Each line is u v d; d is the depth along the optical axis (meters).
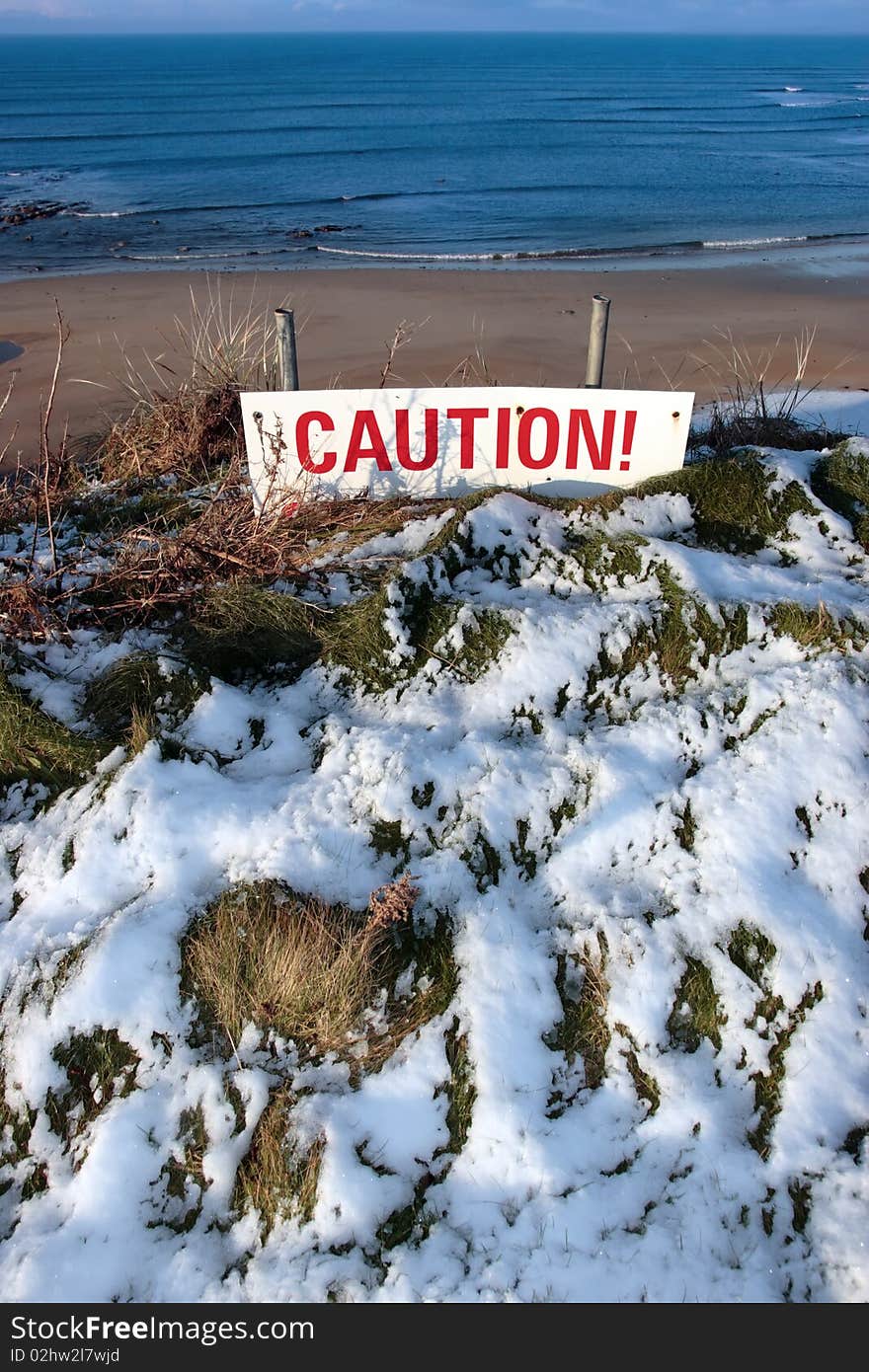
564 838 3.16
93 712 3.62
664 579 3.88
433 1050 2.70
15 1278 2.36
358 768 3.32
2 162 37.41
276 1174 2.50
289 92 84.06
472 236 21.86
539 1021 2.75
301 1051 2.71
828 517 4.25
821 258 18.38
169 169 35.12
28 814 3.35
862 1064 2.65
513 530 4.14
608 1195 2.45
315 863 3.06
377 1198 2.46
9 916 3.05
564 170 33.34
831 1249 2.34
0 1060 2.73
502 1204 2.45
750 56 199.00
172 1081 2.65
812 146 41.03
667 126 50.50
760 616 3.73
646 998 2.76
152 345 12.40
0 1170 2.58
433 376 10.85
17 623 3.88
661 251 19.47
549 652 3.65
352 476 4.50
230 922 2.87
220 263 18.64
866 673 3.48
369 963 2.82
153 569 4.24
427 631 3.82
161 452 6.28
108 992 2.76
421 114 58.59
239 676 3.90
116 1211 2.46
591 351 4.91
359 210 25.83
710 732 3.38
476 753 3.34
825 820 3.11
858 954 2.85
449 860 3.09
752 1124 2.57
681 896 2.95
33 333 13.06
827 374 10.90
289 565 4.17
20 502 5.36
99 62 164.50
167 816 3.17
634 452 4.39
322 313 13.89
